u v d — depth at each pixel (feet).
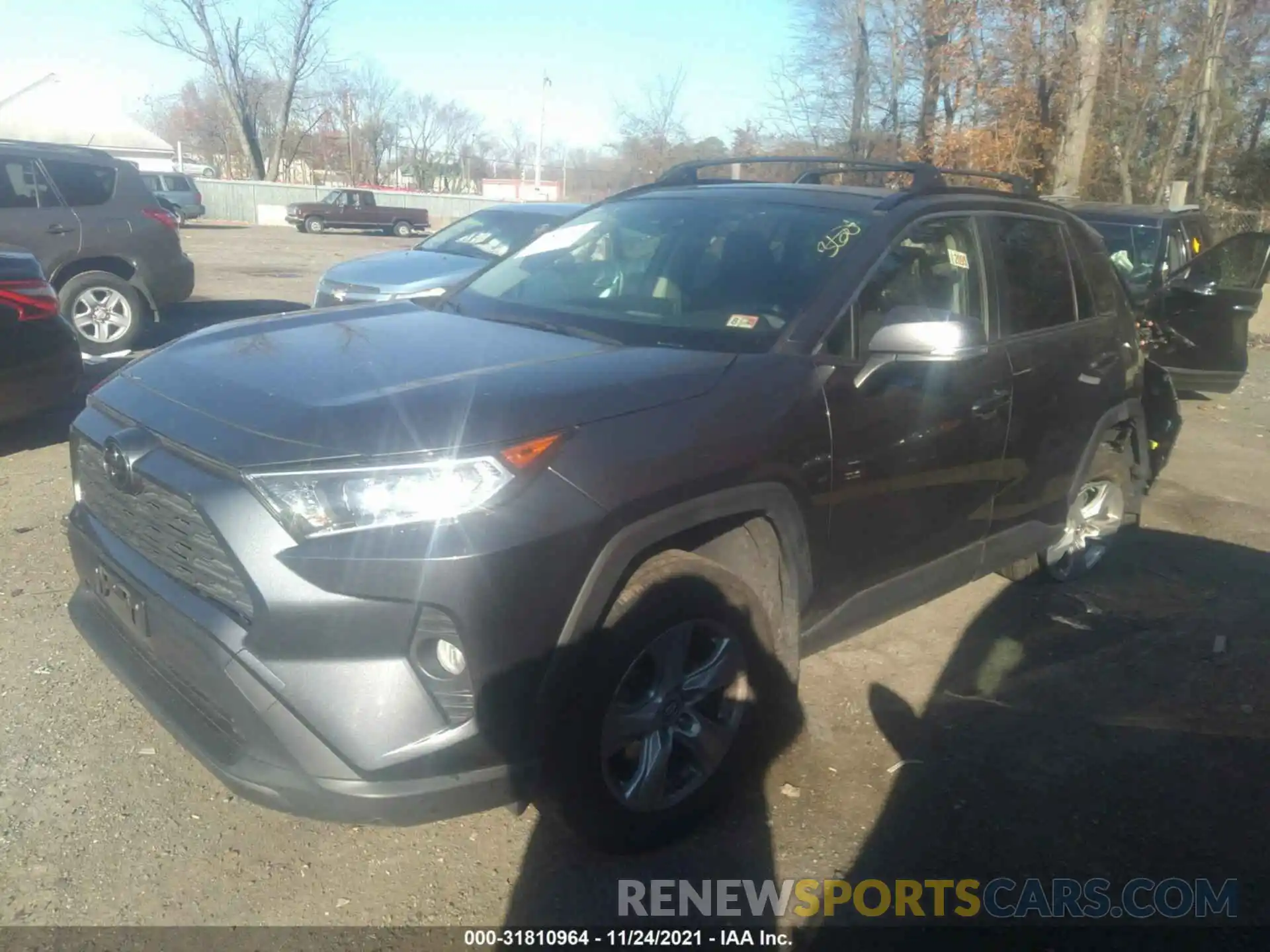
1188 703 13.43
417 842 10.11
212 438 8.73
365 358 10.21
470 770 8.44
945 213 13.15
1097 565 17.74
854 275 11.62
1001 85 62.95
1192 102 69.00
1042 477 14.58
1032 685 13.70
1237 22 75.66
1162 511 21.39
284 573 8.08
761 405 10.11
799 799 11.00
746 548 10.68
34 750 11.15
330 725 8.16
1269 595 17.06
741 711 10.35
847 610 11.74
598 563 8.71
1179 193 50.14
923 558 12.71
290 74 153.79
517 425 8.61
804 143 79.46
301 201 141.38
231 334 11.52
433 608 8.13
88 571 10.59
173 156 190.70
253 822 10.28
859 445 11.03
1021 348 13.64
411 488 8.13
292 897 9.32
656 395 9.57
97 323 32.73
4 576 15.33
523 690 8.47
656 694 9.60
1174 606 16.49
